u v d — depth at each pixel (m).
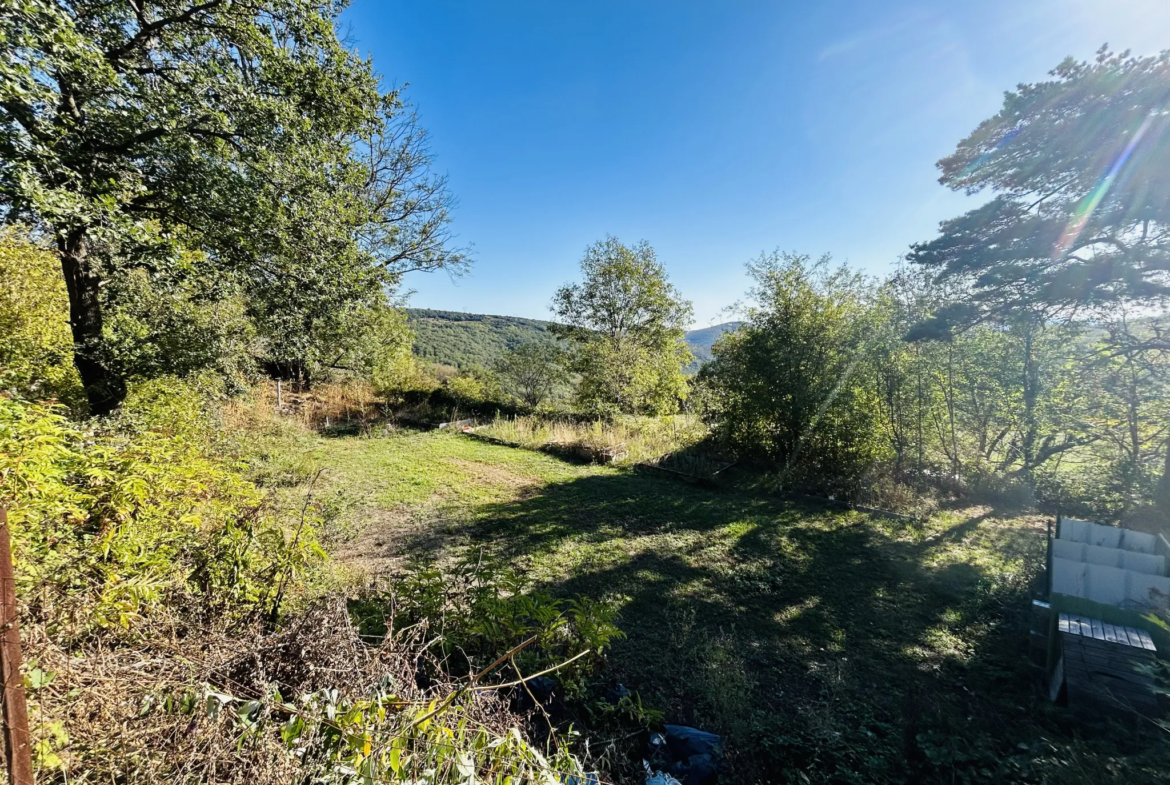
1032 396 8.09
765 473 9.81
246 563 2.78
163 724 1.48
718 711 3.27
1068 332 7.48
